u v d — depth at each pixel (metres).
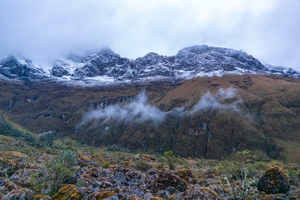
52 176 10.42
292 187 10.21
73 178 10.34
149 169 18.55
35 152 29.77
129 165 19.55
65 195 7.45
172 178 11.41
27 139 105.50
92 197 7.39
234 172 14.77
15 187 8.41
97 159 23.86
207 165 35.78
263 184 9.93
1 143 46.09
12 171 11.74
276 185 9.46
